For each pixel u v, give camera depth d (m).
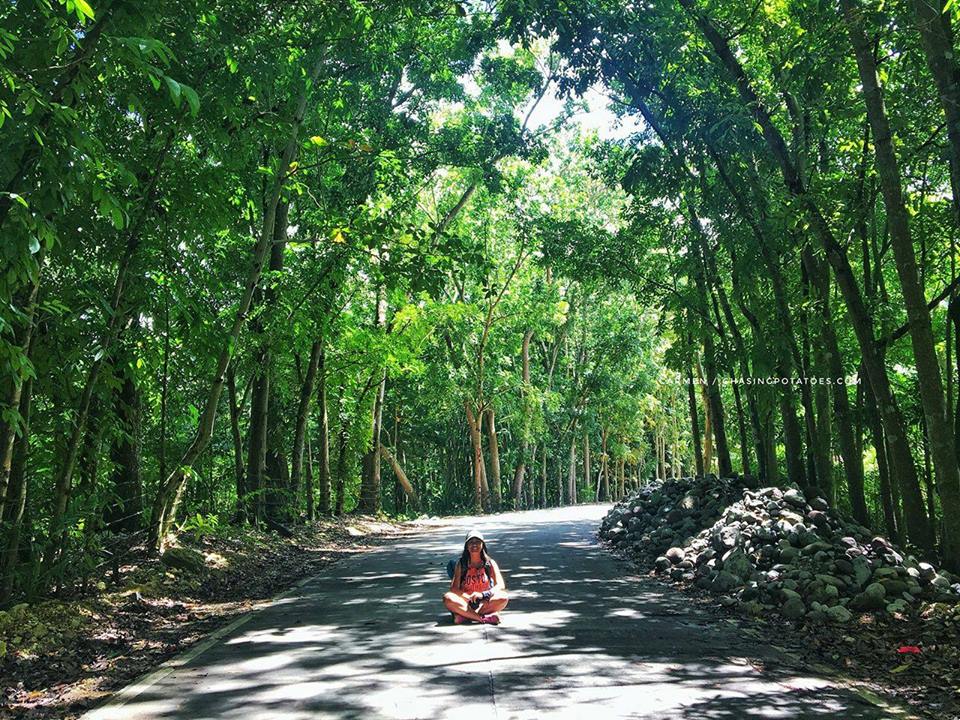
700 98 13.60
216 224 10.33
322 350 21.66
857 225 12.09
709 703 5.38
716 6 12.12
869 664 6.49
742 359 15.53
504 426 48.97
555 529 21.91
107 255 9.62
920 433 16.11
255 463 17.53
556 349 48.09
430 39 19.62
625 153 17.50
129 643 7.86
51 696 6.08
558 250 19.33
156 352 11.22
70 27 6.47
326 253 15.84
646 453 73.94
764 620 8.30
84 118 7.60
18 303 7.76
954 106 8.71
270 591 11.32
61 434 9.39
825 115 11.92
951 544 9.04
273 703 5.57
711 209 14.68
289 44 11.87
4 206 5.89
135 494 12.55
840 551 9.48
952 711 5.21
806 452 15.01
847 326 14.61
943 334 17.19
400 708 5.38
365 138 17.33
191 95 5.59
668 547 13.62
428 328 27.39
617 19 13.54
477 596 8.37
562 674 6.16
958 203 8.80
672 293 17.83
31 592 8.23
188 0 8.32
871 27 9.77
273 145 14.20
